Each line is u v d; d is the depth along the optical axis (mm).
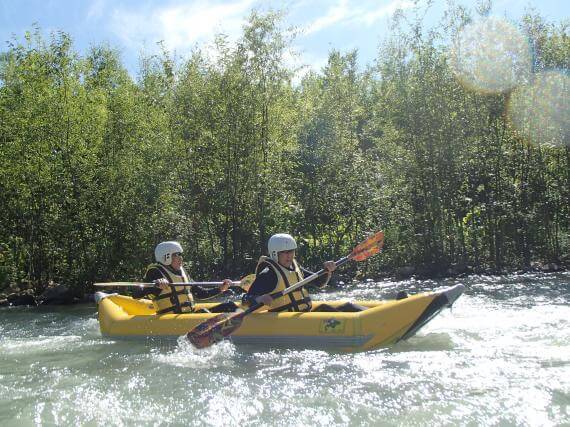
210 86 14266
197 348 6707
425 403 4527
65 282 14023
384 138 15750
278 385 5133
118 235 13789
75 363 6254
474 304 9109
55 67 14031
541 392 4609
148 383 5355
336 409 4504
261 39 14227
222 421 4391
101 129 13773
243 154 14281
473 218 15398
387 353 6020
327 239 15859
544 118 15156
